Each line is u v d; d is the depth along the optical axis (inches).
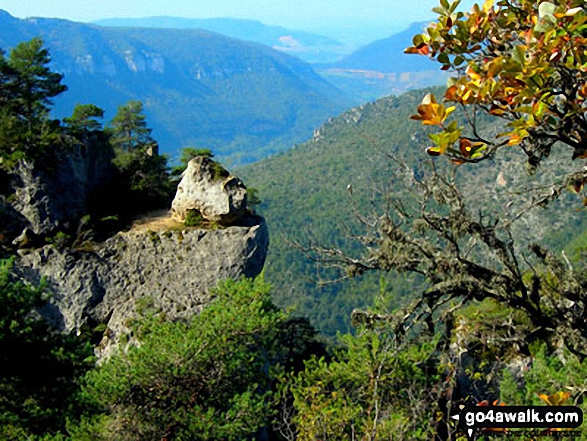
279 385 737.6
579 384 308.5
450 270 255.3
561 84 197.6
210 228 1446.9
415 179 254.7
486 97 183.9
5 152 1472.7
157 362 703.1
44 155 1465.3
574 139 207.9
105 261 1405.0
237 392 766.5
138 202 1672.0
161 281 1381.6
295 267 4429.1
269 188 7347.4
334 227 5698.8
